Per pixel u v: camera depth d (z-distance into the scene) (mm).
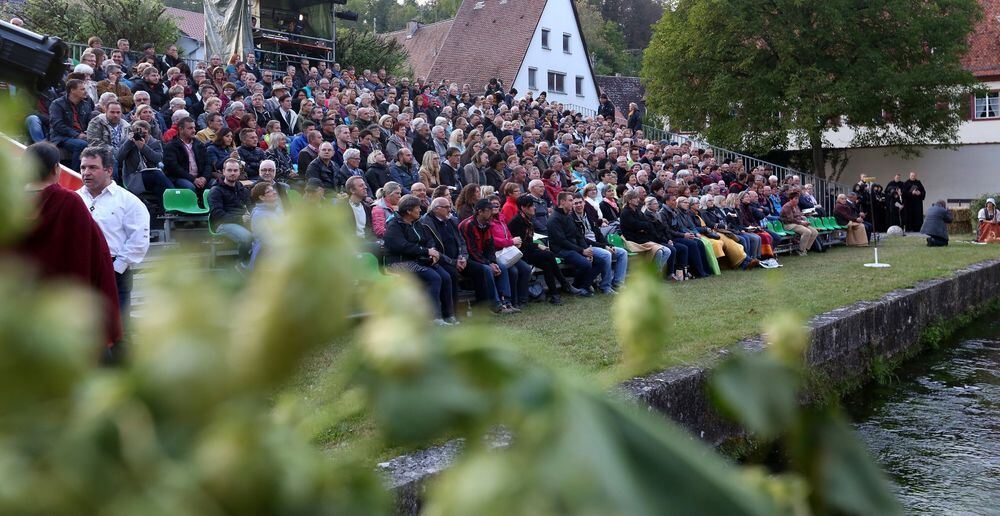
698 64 30734
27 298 181
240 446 201
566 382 241
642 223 12664
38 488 178
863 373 8562
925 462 5637
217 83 14438
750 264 14938
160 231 9133
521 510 215
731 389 337
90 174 5527
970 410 7301
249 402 198
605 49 70812
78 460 182
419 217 8930
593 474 217
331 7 26781
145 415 190
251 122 11500
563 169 14906
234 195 8914
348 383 230
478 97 22922
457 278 8906
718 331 6543
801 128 28750
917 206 27281
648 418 242
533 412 232
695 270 13430
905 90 27812
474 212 9391
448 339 240
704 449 244
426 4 88750
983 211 21172
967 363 9688
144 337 194
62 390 181
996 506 4723
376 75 20844
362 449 243
